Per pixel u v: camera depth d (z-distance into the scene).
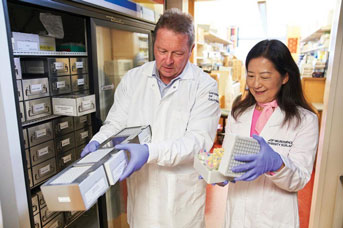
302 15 6.55
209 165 0.92
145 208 1.34
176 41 1.06
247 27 8.58
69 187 0.66
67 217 1.52
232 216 1.17
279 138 1.08
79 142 1.57
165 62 1.12
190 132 1.21
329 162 1.62
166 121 1.28
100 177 0.77
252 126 1.19
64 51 1.40
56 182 0.69
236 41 8.20
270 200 1.08
